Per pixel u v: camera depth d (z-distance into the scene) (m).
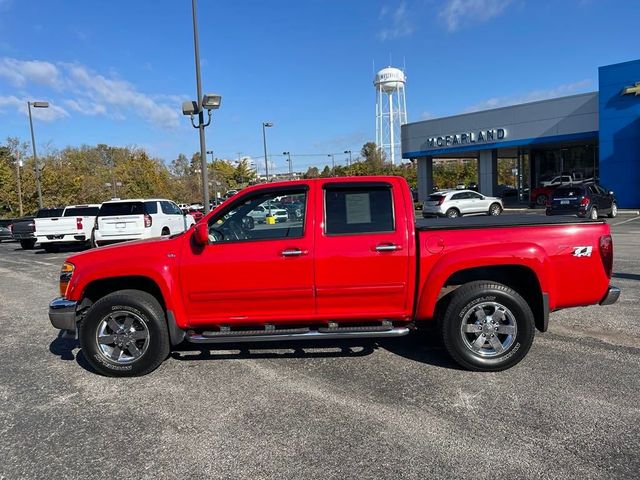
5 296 9.24
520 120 29.42
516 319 4.41
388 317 4.61
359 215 4.57
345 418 3.72
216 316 4.66
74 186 42.25
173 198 68.50
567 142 29.23
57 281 10.92
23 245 20.78
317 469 3.07
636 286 7.69
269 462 3.17
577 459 3.07
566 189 19.28
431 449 3.24
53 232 17.47
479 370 4.50
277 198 4.63
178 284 4.60
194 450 3.36
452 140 32.72
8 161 42.72
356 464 3.11
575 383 4.18
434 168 61.75
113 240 15.59
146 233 15.65
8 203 38.38
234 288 4.54
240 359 5.08
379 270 4.48
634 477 2.88
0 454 3.38
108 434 3.62
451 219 5.15
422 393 4.10
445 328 4.49
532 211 26.58
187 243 4.66
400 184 4.61
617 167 24.86
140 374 4.71
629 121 24.27
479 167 32.09
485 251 4.38
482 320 4.49
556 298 4.48
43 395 4.36
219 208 4.64
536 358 4.79
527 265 4.37
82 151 85.62
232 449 3.35
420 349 5.20
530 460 3.08
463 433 3.43
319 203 4.58
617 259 10.31
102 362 4.69
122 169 62.94
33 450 3.42
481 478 2.92
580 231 4.46
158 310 4.66
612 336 5.39
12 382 4.69
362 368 4.71
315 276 4.49
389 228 4.52
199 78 17.75
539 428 3.46
